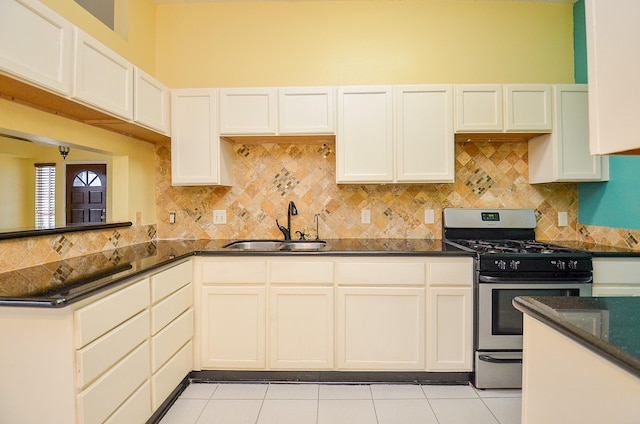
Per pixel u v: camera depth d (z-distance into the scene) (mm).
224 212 2742
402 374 2172
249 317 2154
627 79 659
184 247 2332
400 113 2391
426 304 2119
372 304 2133
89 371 1265
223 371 2195
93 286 1309
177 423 1771
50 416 1222
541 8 2725
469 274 2105
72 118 1905
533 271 2035
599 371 755
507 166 2711
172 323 1911
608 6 704
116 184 2402
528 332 1040
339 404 1940
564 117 2387
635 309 941
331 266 2131
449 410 1884
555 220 2697
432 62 2727
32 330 1227
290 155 2729
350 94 2400
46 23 1409
